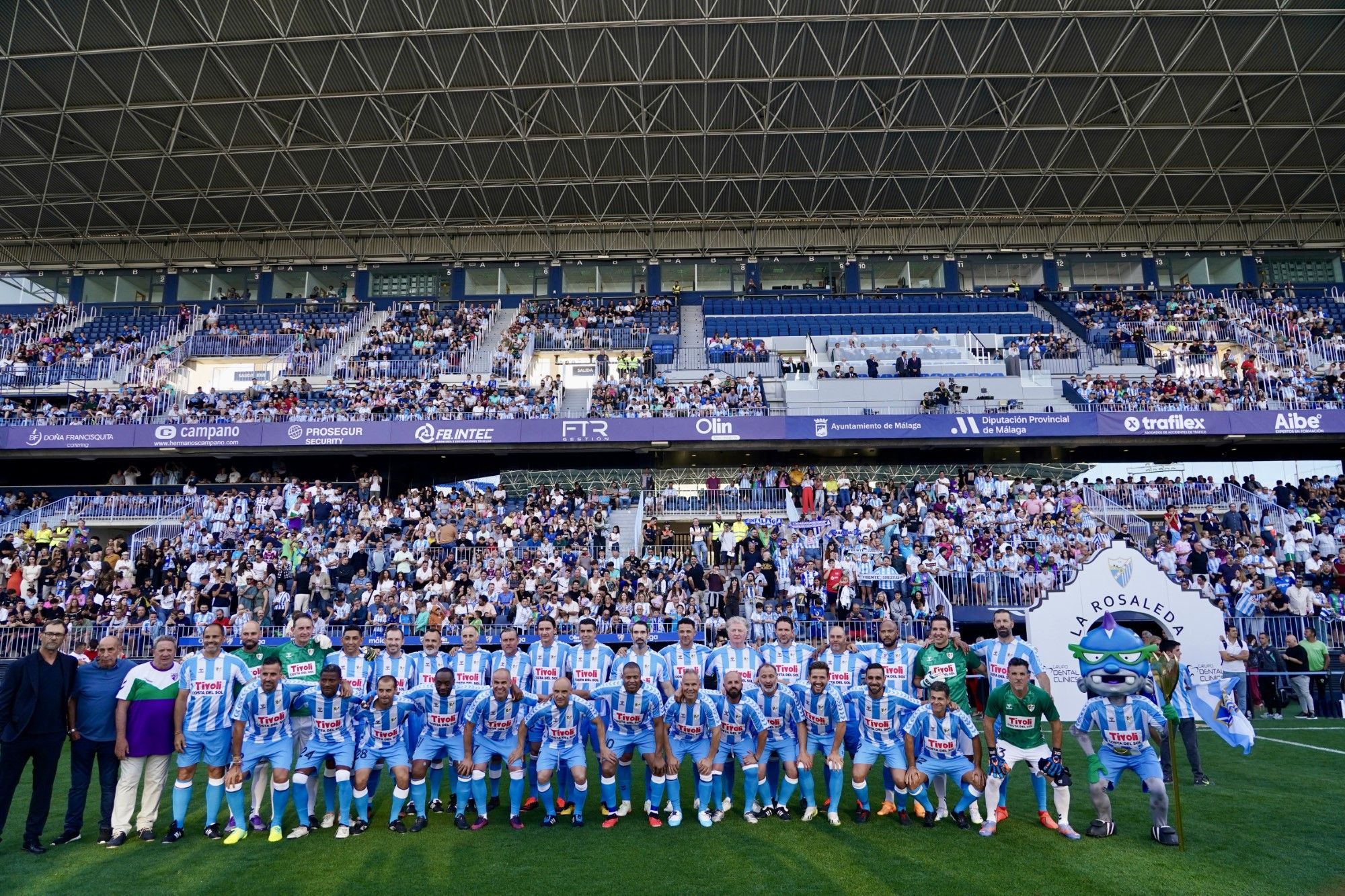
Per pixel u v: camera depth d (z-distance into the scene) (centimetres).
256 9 2366
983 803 791
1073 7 2412
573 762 769
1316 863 652
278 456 2670
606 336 3134
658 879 623
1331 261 3475
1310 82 2662
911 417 2473
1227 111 2783
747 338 3108
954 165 3088
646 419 2506
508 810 832
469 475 2727
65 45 2464
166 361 2973
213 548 2095
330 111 2769
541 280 3566
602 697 796
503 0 2373
